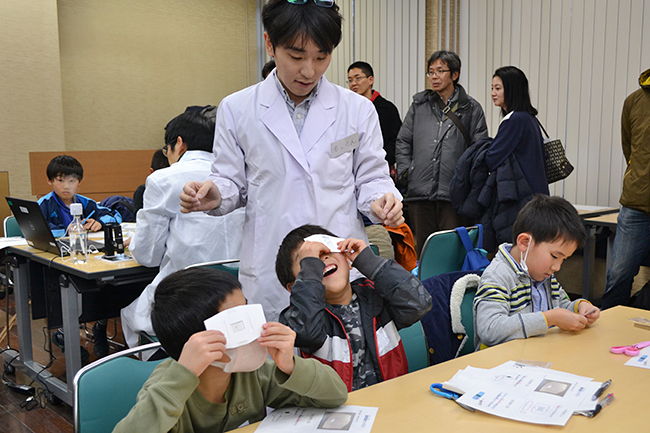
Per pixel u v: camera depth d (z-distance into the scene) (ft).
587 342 4.58
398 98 17.79
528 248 5.25
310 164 5.56
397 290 4.27
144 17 21.50
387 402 3.49
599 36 12.92
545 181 10.38
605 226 11.71
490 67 15.30
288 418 3.30
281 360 3.11
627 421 3.15
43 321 13.42
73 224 8.81
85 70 20.29
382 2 18.03
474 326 5.37
